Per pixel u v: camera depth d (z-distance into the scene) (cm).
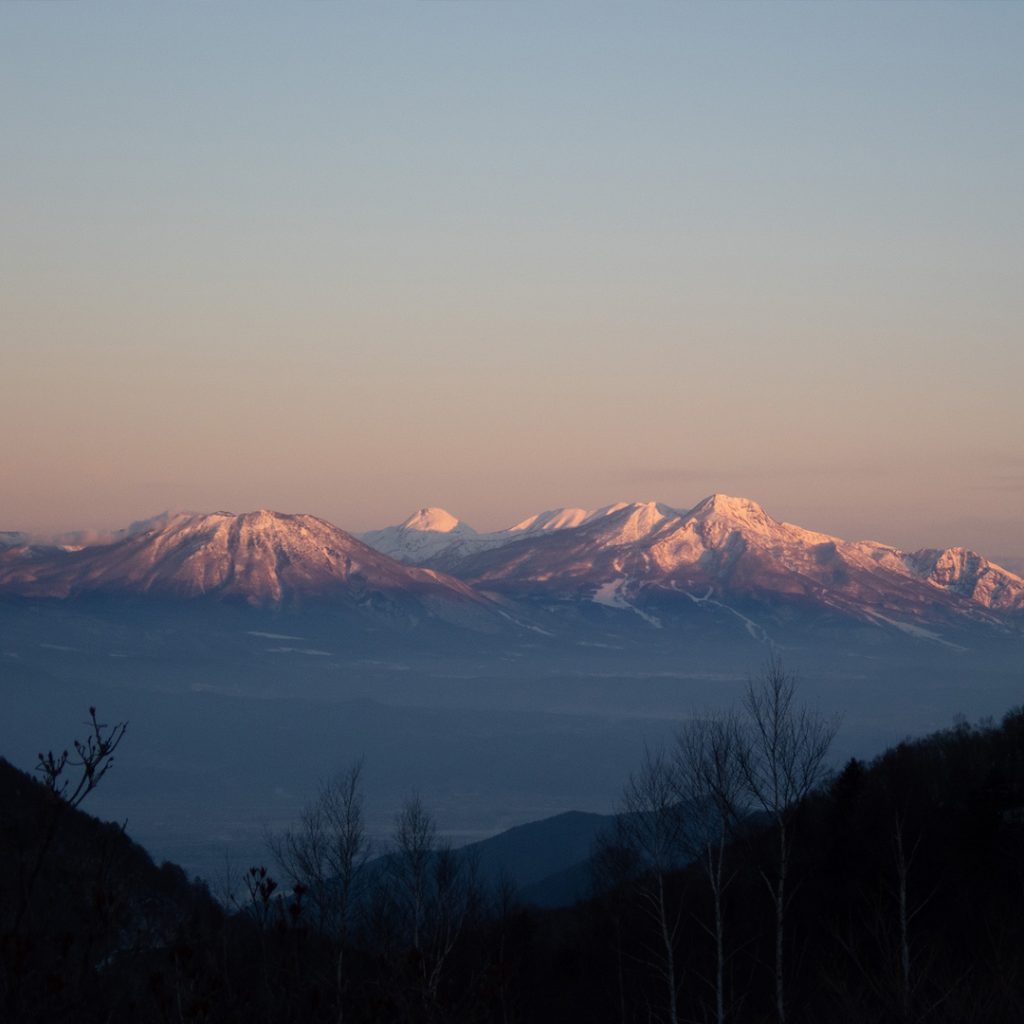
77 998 2467
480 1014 3294
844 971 4828
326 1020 3045
